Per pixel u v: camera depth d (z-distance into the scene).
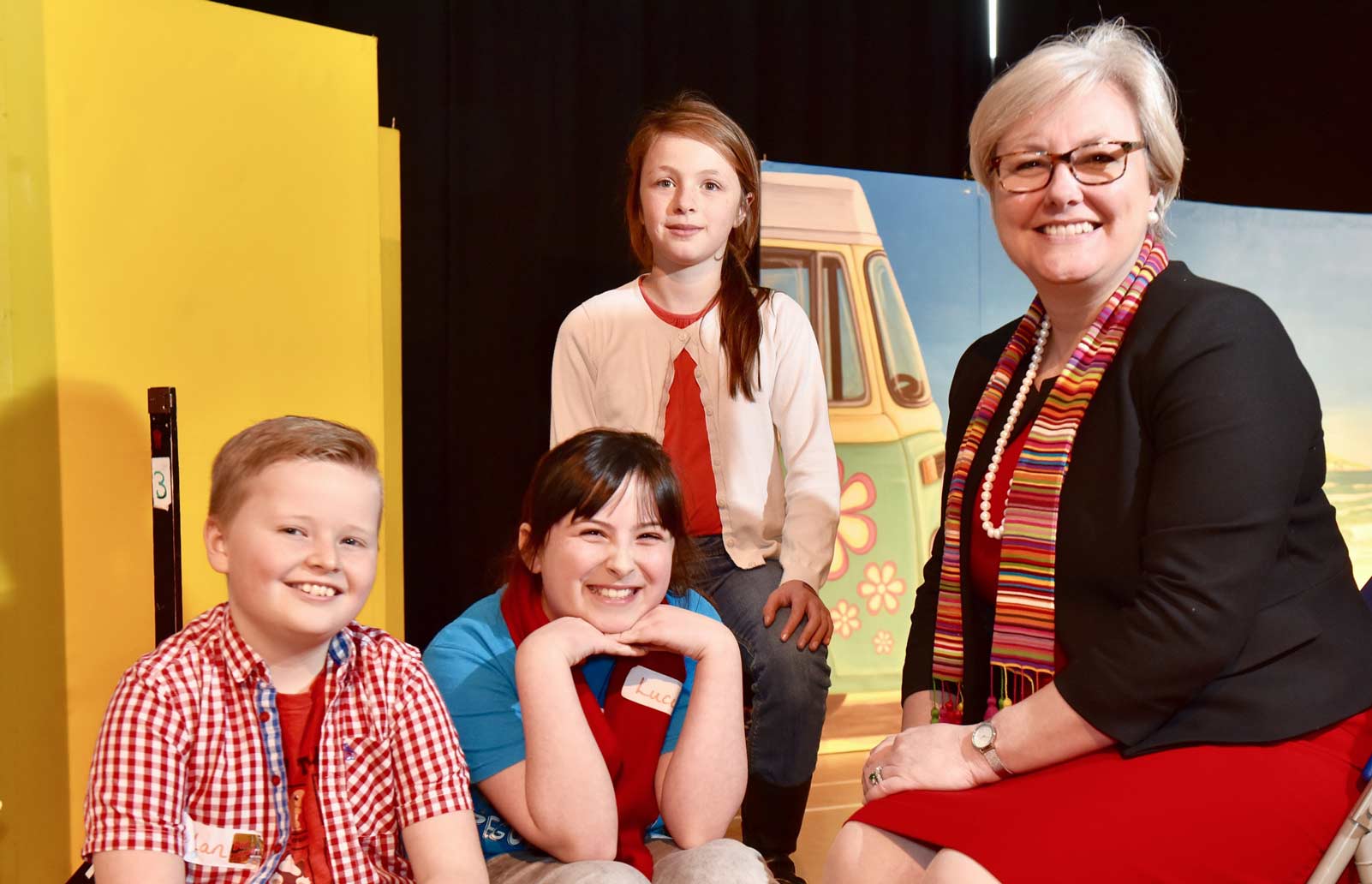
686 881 1.41
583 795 1.44
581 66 3.32
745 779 1.58
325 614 1.30
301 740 1.35
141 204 1.91
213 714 1.30
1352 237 3.63
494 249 3.26
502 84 3.23
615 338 2.37
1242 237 3.57
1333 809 1.24
